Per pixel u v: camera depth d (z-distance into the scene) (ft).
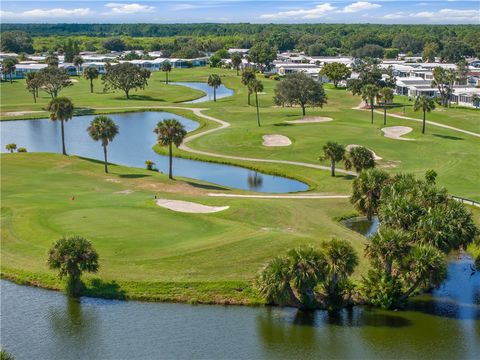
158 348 162.50
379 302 185.78
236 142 448.24
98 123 350.02
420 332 171.73
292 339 167.63
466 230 206.80
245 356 159.12
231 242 224.33
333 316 181.16
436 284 184.65
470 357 158.71
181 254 214.07
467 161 386.93
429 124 525.75
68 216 254.88
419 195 228.02
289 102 580.30
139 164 406.41
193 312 183.52
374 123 528.22
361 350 162.20
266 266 191.42
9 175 343.67
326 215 274.36
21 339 167.02
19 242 228.02
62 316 180.24
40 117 590.14
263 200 293.84
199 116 585.22
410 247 187.93
